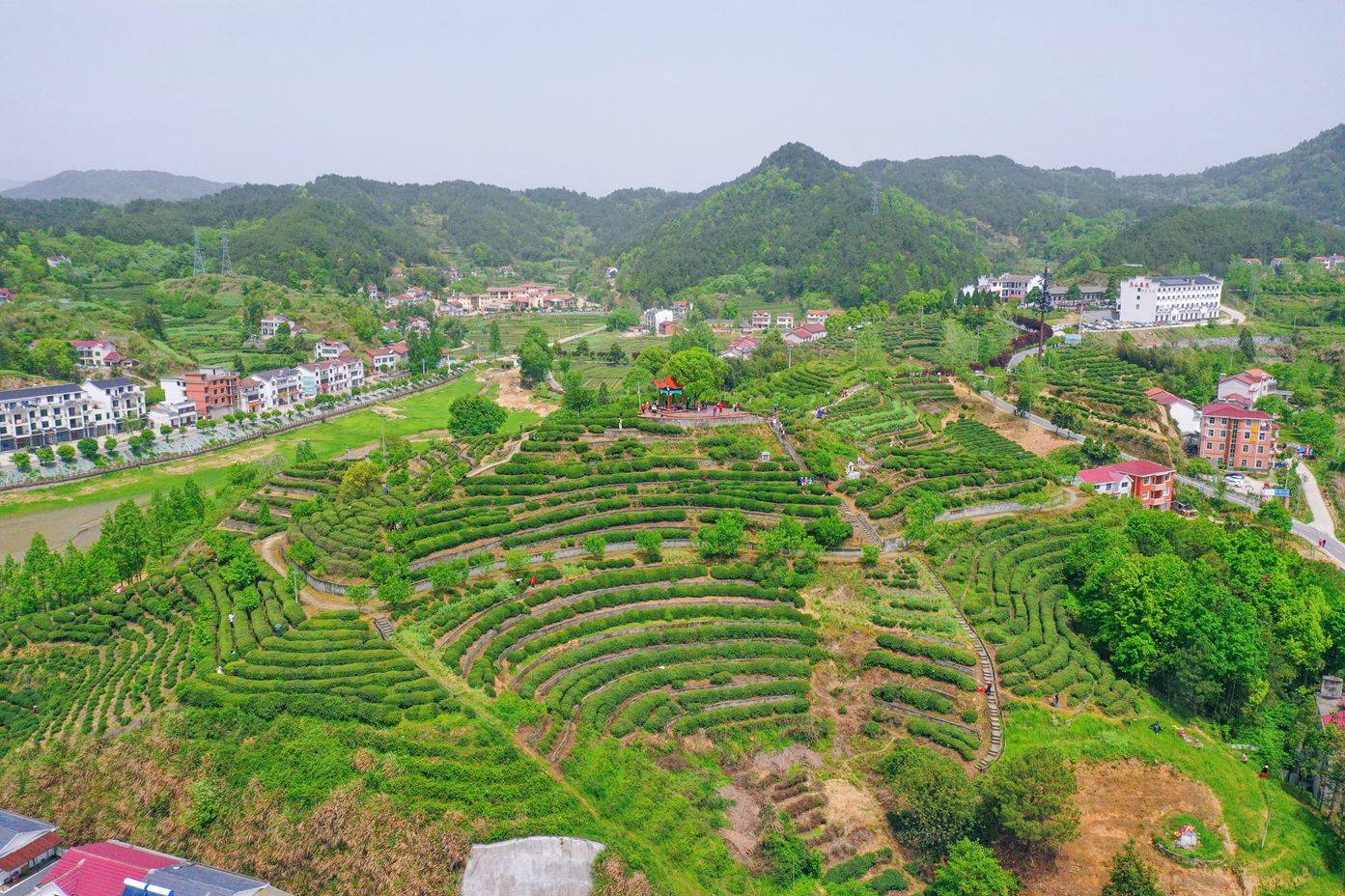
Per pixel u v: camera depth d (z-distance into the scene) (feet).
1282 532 537.24
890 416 601.62
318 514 465.88
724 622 375.86
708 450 506.89
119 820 284.61
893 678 354.54
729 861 274.98
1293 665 393.70
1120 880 269.23
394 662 322.14
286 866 262.88
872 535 440.45
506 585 371.97
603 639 355.36
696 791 295.89
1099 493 524.93
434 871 255.70
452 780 275.18
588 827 268.00
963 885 261.24
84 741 311.27
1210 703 365.61
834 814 298.35
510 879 257.96
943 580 412.98
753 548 428.97
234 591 393.91
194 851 271.90
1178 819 303.48
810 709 340.59
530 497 455.22
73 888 257.96
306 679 315.37
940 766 296.71
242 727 296.10
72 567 428.15
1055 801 274.16
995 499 489.67
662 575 398.83
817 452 502.79
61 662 382.63
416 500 458.50
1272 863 293.84
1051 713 336.90
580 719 312.71
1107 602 388.37
